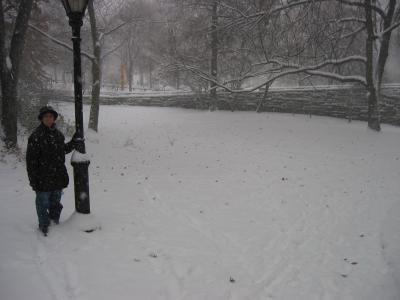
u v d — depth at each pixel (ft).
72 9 19.15
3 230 19.69
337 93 80.48
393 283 17.47
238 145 55.88
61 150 19.45
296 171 41.39
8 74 37.22
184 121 74.69
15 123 37.99
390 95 78.18
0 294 13.93
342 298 16.07
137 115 82.53
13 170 32.91
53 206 20.38
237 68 85.61
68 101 93.35
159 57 87.76
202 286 16.02
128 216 23.90
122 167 39.88
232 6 71.97
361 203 30.32
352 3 63.05
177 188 32.45
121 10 71.36
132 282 15.69
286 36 65.77
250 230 23.35
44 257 17.11
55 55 79.41
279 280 17.28
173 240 20.65
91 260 17.21
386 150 53.47
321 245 21.70
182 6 76.84
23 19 38.29
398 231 24.07
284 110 84.79
